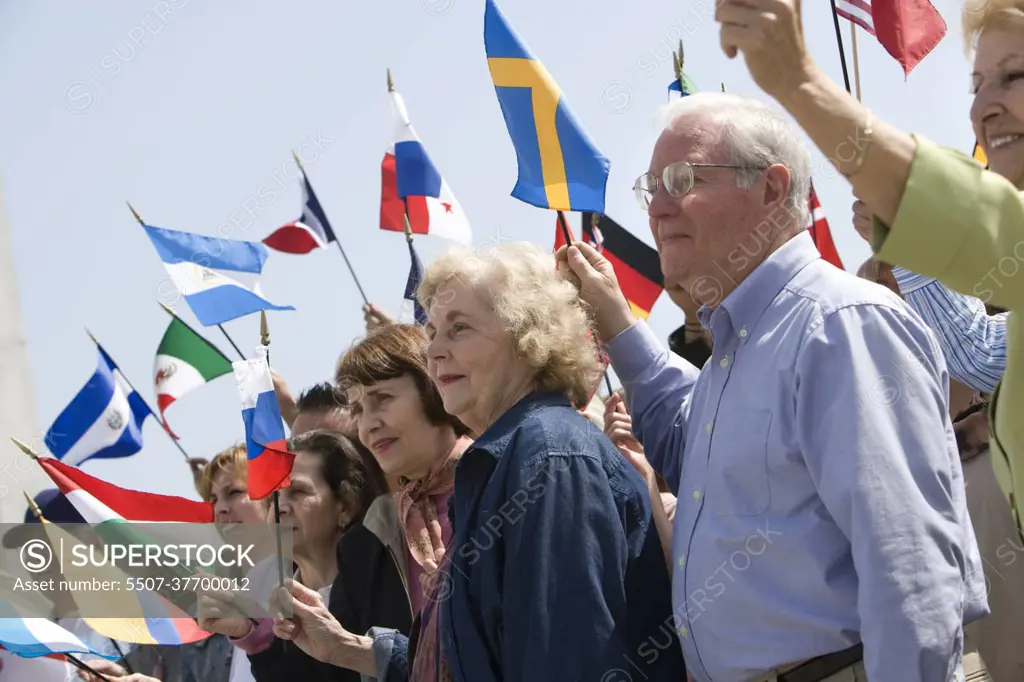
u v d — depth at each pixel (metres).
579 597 2.79
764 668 2.67
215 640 4.76
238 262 5.41
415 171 5.43
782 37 1.99
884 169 2.02
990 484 3.46
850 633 2.59
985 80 2.99
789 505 2.67
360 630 4.00
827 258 4.59
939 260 2.04
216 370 5.73
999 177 2.08
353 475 4.55
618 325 3.51
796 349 2.70
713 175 2.92
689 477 2.88
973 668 2.77
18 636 4.34
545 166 3.62
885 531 2.46
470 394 3.21
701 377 3.07
